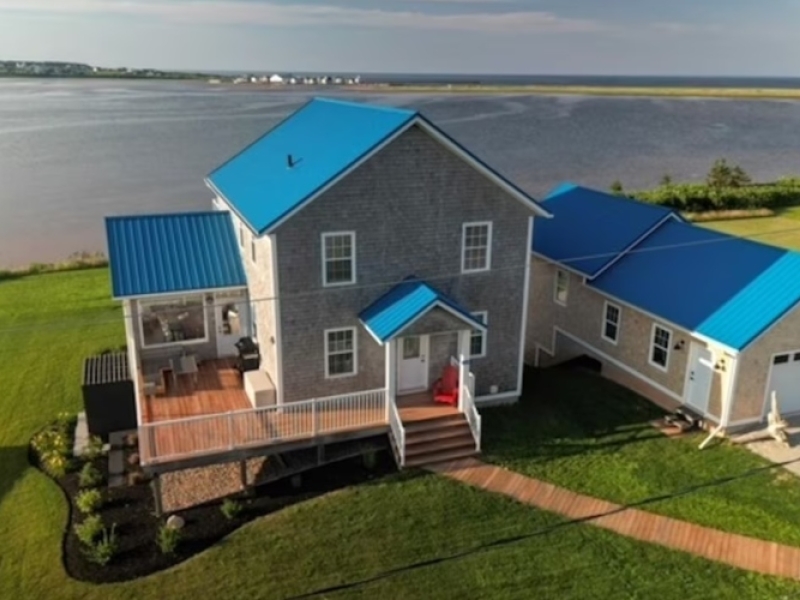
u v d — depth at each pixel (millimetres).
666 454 19594
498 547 15945
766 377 20422
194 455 17344
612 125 138250
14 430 22016
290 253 18844
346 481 18484
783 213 53125
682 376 21578
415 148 19375
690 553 15797
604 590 14766
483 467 18875
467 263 21109
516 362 22453
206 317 22703
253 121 136250
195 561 15656
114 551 16000
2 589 15078
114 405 21062
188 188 69438
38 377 25812
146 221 22719
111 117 145250
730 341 19547
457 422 19703
